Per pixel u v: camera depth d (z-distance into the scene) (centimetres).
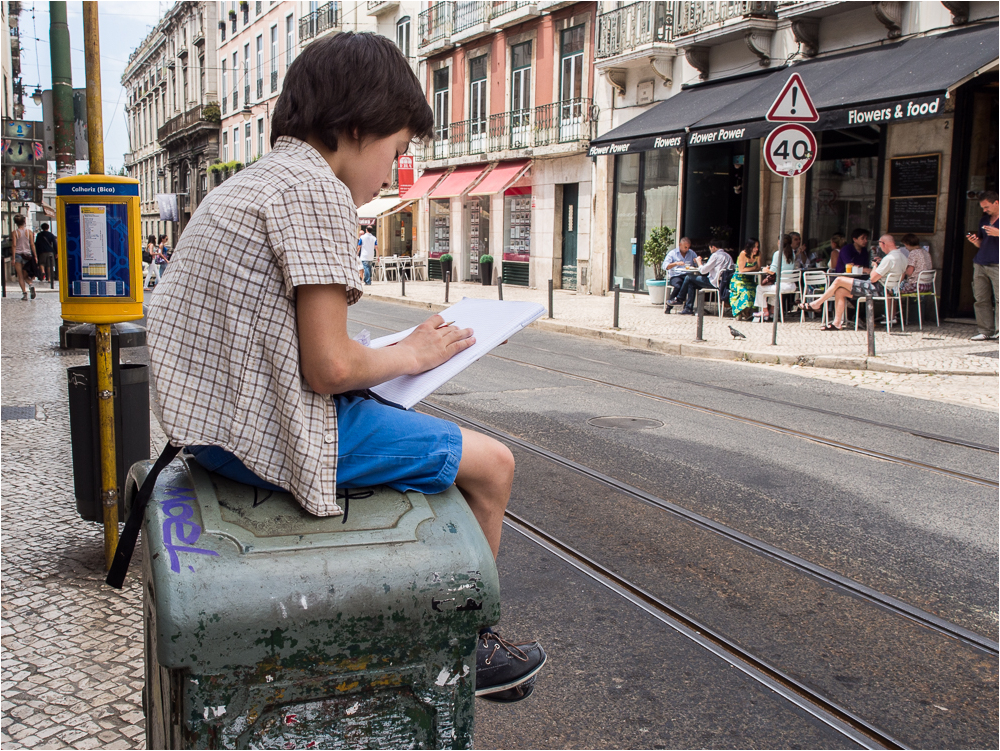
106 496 372
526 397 805
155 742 160
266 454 141
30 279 1955
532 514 469
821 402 791
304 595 127
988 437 651
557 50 2278
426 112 162
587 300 1967
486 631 188
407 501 147
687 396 817
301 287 138
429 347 164
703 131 1504
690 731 268
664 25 1827
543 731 268
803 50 1527
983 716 278
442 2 2777
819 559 406
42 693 274
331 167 154
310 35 3559
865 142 1437
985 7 1236
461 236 2778
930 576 387
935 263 1316
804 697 288
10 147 1481
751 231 1677
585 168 2195
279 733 129
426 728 138
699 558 407
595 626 338
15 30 3278
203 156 5088
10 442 590
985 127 1280
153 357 141
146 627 162
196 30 5112
